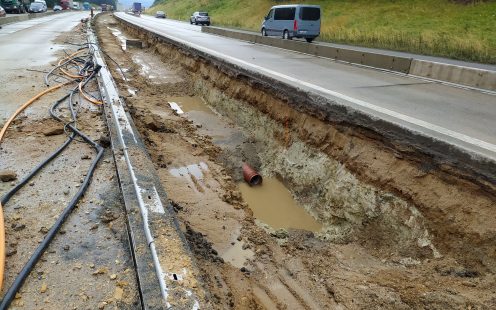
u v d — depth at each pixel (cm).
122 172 501
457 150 486
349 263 495
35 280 317
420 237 479
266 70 1081
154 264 330
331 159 672
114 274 329
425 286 401
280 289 430
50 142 609
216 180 720
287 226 645
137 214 405
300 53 1608
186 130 974
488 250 405
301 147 756
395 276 434
